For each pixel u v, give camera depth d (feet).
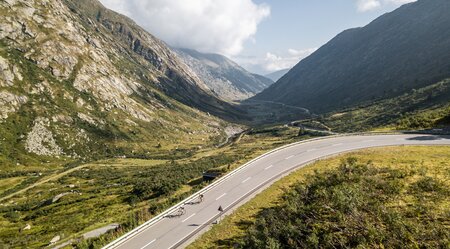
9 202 445.37
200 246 97.81
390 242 63.36
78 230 250.78
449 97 552.41
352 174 106.83
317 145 204.23
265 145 583.58
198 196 141.90
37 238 260.21
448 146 151.12
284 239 80.07
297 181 133.80
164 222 120.57
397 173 103.60
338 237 71.46
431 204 77.92
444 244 58.49
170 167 538.06
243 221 108.58
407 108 625.82
